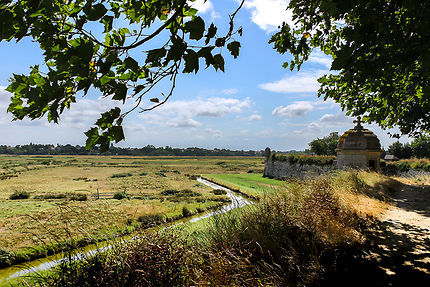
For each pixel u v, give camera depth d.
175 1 1.71
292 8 4.45
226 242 3.31
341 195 6.16
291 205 4.65
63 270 2.30
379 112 5.84
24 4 1.44
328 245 3.58
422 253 3.66
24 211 20.86
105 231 2.93
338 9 2.26
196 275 2.52
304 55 5.09
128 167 116.75
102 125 1.73
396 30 2.43
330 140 58.00
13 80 1.55
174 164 142.00
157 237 2.87
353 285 2.76
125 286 2.30
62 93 1.55
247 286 2.57
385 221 5.38
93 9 1.44
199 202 27.52
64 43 1.50
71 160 171.12
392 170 21.89
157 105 1.83
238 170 101.75
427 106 4.80
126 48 1.62
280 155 40.03
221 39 1.69
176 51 1.57
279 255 3.17
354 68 2.58
